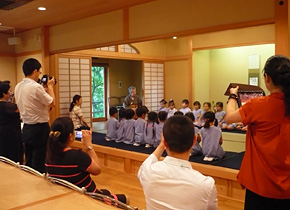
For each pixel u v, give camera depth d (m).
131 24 4.45
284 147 1.38
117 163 4.38
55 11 4.74
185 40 8.11
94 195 1.42
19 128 3.39
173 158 1.27
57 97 6.26
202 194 1.17
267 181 1.42
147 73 8.33
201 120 5.96
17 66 7.04
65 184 1.54
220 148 3.71
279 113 1.40
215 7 3.50
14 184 1.57
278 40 2.97
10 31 6.67
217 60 8.20
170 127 1.28
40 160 2.89
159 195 1.22
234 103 1.63
